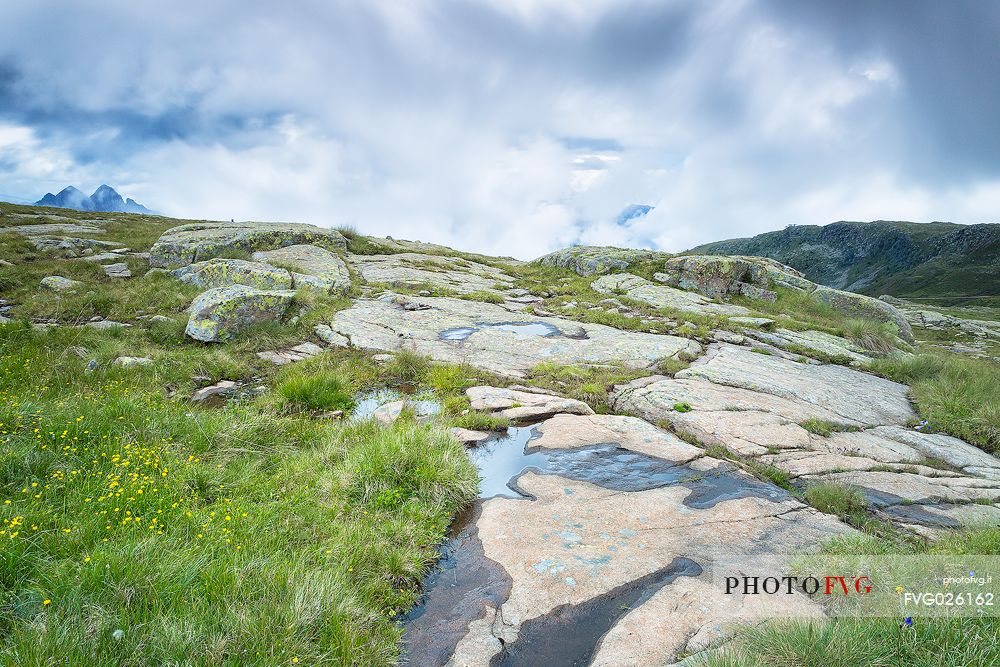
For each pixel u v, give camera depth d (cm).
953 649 366
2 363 1085
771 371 1342
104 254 2633
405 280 2414
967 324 5528
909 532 623
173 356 1253
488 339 1550
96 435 732
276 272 1958
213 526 542
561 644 439
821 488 703
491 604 491
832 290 2527
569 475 755
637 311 2069
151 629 379
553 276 3161
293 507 613
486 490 723
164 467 651
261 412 977
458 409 1009
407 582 519
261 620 403
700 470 773
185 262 2402
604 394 1140
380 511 630
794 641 389
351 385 1145
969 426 1047
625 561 548
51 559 456
